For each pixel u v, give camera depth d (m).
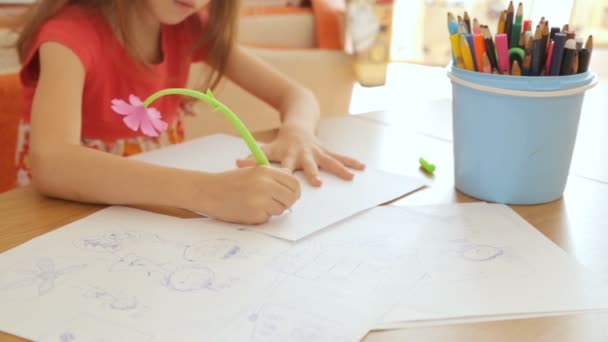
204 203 0.60
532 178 0.63
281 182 0.60
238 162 0.73
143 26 1.02
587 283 0.48
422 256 0.52
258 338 0.40
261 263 0.50
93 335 0.40
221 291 0.46
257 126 1.71
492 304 0.45
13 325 0.41
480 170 0.65
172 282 0.47
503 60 0.62
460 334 0.41
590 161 0.79
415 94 3.11
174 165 0.74
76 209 0.62
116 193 0.62
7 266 0.49
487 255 0.52
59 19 0.89
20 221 0.59
